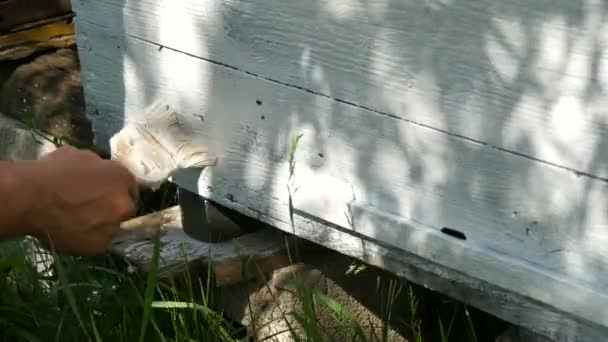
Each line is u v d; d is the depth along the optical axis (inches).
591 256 65.1
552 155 64.4
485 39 64.9
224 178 87.7
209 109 86.2
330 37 74.1
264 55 79.4
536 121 64.4
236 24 80.4
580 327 68.1
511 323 78.4
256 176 85.0
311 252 89.9
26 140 118.0
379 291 91.5
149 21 87.5
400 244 75.4
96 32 93.5
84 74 97.5
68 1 127.2
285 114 80.3
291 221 84.1
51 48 127.0
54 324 84.0
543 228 67.0
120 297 86.8
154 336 84.5
